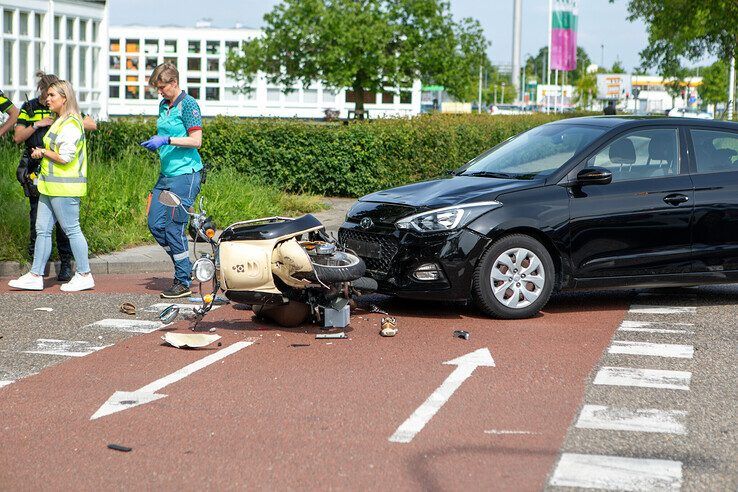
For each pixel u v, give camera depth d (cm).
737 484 512
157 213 1034
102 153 1780
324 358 780
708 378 729
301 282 854
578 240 945
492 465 539
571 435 592
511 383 710
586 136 990
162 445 573
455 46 4241
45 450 566
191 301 1019
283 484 511
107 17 2448
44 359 778
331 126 2005
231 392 684
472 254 906
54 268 1207
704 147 1012
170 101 1034
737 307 1020
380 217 938
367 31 4053
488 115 2889
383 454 557
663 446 573
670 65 4388
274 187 1878
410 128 1994
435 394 679
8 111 1147
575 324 921
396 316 948
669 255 980
